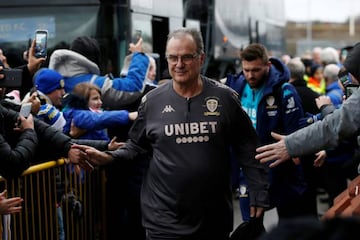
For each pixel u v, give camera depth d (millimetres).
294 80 6340
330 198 6773
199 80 3697
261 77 4957
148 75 5449
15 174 3621
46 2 7285
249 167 3867
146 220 3793
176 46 3592
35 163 4219
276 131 4992
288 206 5059
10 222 3963
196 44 3615
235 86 5203
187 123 3643
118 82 5172
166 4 8484
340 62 12453
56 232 4426
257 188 3848
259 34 13648
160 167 3680
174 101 3678
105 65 7168
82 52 5629
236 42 11688
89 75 5266
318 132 3121
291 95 4934
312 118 4961
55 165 4348
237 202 8922
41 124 4047
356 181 3295
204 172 3613
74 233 4652
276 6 15680
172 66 3619
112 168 4961
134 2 7367
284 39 16734
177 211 3656
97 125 4750
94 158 3893
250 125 3842
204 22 10141
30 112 3898
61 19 7273
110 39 7203
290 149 3180
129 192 4953
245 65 4957
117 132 4988
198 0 9906
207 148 3635
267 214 8102
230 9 11266
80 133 4805
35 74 4879
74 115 4766
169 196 3660
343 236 1177
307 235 1182
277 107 4953
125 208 5027
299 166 4984
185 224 3662
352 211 2838
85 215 4781
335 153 6547
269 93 4953
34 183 4188
